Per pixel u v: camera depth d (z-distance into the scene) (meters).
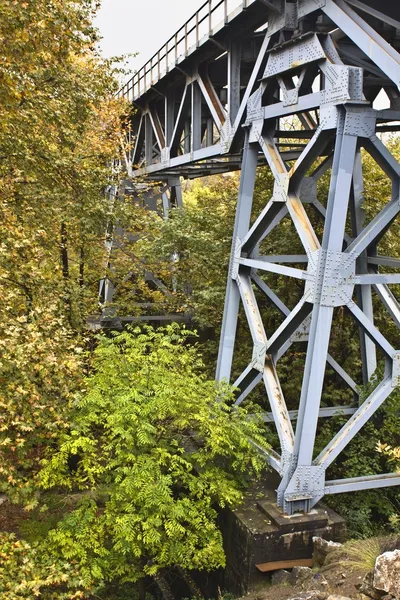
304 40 7.89
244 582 7.65
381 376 9.90
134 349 8.53
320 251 7.54
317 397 7.75
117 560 7.52
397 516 8.08
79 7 10.20
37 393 6.92
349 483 8.18
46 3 8.18
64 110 10.09
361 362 11.35
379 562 5.29
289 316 8.26
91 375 8.32
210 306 13.38
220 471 8.17
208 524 7.45
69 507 8.25
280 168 8.68
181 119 12.45
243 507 8.17
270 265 8.75
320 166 10.31
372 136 7.49
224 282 13.50
